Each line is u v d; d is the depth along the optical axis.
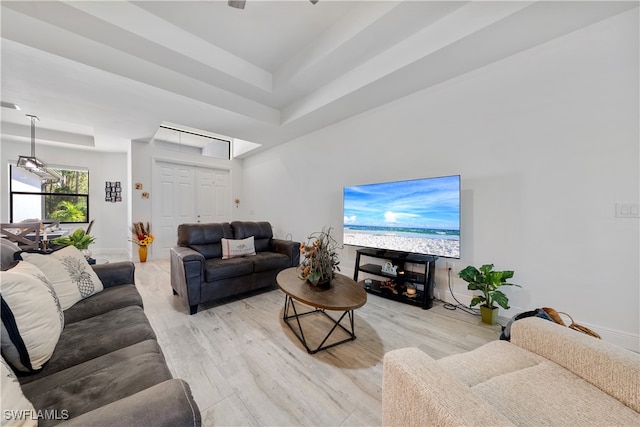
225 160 5.98
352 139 3.61
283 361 1.68
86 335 1.21
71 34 2.08
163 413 0.59
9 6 1.78
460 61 2.31
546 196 2.11
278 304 2.69
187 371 1.57
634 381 0.77
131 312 1.47
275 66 3.11
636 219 1.77
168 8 2.15
